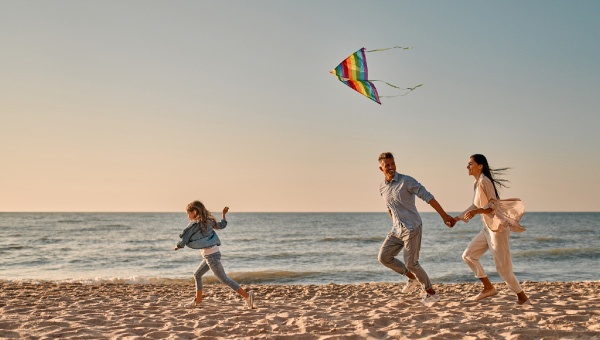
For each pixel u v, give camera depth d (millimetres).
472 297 6723
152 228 58438
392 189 6004
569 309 5504
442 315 5227
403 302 6375
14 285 10312
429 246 31219
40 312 6016
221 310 6180
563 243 33719
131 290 9711
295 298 8219
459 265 18734
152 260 22422
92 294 8656
